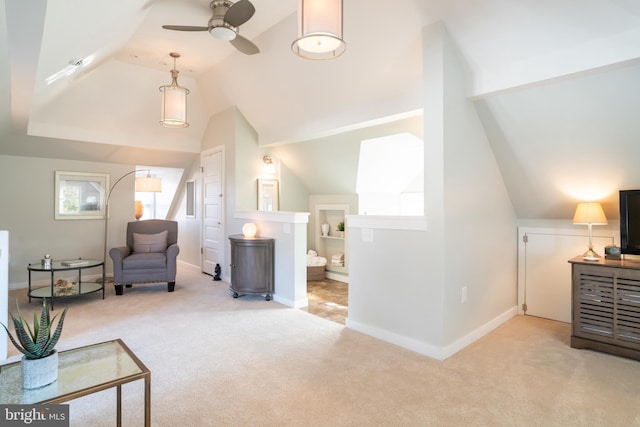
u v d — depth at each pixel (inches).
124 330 131.0
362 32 124.2
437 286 109.1
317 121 173.6
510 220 150.1
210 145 233.6
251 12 111.4
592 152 117.6
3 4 68.7
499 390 89.7
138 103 206.5
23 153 202.1
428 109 110.5
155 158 240.5
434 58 109.1
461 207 116.3
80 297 177.6
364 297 130.3
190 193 263.0
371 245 127.8
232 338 123.6
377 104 145.7
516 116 119.7
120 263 180.9
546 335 129.0
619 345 110.0
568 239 142.9
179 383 92.0
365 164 194.4
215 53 170.9
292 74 160.4
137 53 171.6
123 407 80.4
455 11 103.3
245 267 173.5
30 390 59.4
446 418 77.7
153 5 128.0
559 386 91.9
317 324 139.2
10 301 168.4
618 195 124.3
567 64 97.1
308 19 84.7
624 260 119.0
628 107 101.6
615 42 89.6
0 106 135.5
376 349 114.8
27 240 205.5
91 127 205.0
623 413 80.0
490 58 109.3
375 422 76.0
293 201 237.8
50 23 81.4
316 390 88.9
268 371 99.0
